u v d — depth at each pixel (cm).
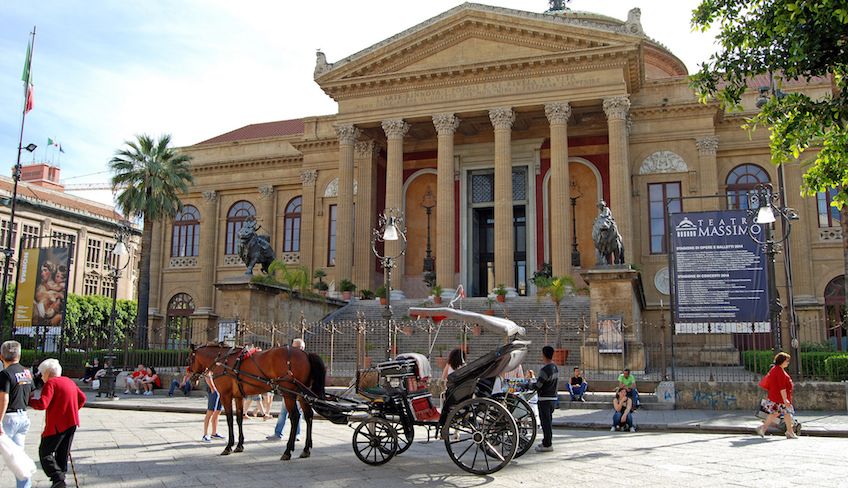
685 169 3988
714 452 1259
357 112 3984
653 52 5031
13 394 920
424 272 4266
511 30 3759
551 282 3161
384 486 973
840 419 1706
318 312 3356
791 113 1122
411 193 4472
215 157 5256
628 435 1546
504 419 1065
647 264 3959
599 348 2458
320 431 1673
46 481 1049
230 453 1287
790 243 3884
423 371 1197
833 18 980
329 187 4694
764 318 2069
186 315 5216
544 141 4241
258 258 2942
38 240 6894
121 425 1784
